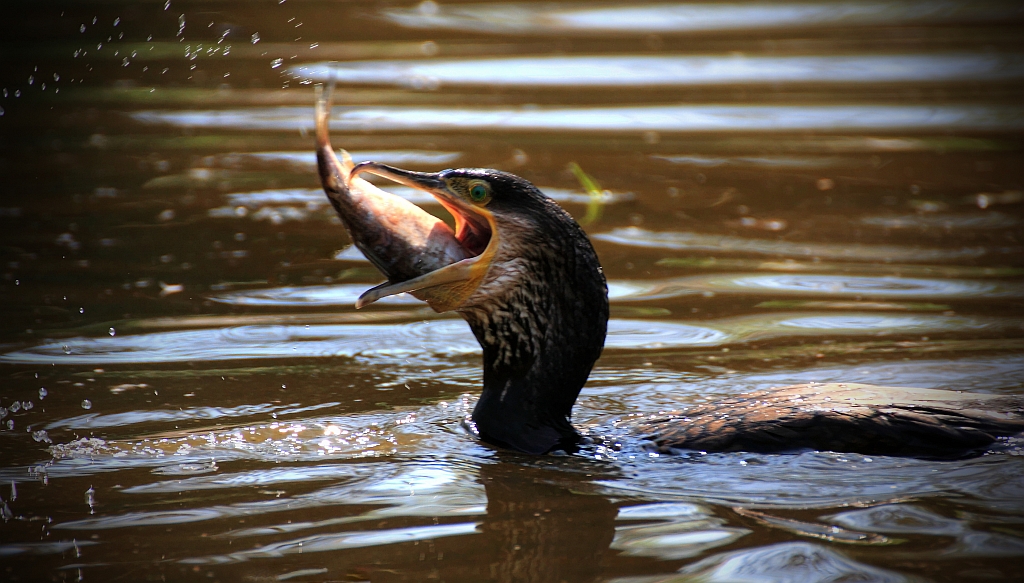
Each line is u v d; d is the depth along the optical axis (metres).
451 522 8.09
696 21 39.97
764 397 10.06
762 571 7.18
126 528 7.96
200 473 9.07
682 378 11.69
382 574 7.24
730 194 20.56
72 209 18.94
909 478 8.63
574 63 32.94
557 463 9.32
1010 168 22.48
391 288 9.54
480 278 9.54
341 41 34.59
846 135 25.59
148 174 21.38
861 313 13.94
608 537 7.79
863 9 42.59
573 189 20.61
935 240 17.48
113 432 10.01
